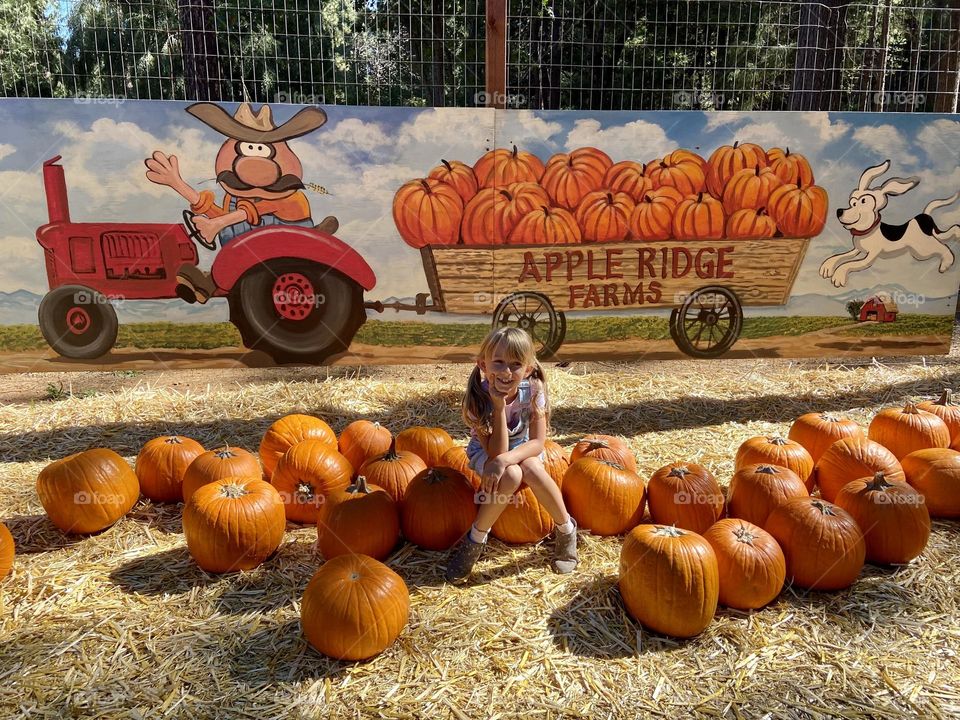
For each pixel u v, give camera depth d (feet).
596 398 20.35
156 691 8.79
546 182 19.93
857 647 9.77
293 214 19.48
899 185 20.95
